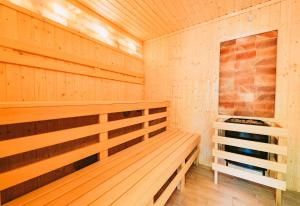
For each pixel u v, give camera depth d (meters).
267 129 1.97
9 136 1.47
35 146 1.20
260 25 2.37
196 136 2.79
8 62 1.54
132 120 2.23
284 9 2.20
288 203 1.90
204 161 2.94
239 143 2.14
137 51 3.50
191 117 3.08
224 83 2.70
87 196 1.15
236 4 2.36
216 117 2.74
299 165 2.14
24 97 1.68
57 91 1.98
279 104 2.24
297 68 2.13
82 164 1.97
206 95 2.89
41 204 1.06
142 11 2.52
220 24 2.71
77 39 2.20
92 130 1.65
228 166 2.28
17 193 1.50
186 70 3.12
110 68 2.74
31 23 1.72
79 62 2.20
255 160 2.02
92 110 1.65
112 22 2.83
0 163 1.39
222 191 2.09
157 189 1.40
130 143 2.82
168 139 2.61
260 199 1.94
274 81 2.29
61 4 2.00
